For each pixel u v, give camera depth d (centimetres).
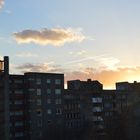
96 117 17575
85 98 17450
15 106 15075
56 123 16150
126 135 16312
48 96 16050
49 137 15675
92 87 18425
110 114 18075
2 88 13525
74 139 16488
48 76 16150
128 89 19038
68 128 16562
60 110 16388
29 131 15275
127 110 17950
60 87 16512
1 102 13438
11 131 14850
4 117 13400
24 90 15450
